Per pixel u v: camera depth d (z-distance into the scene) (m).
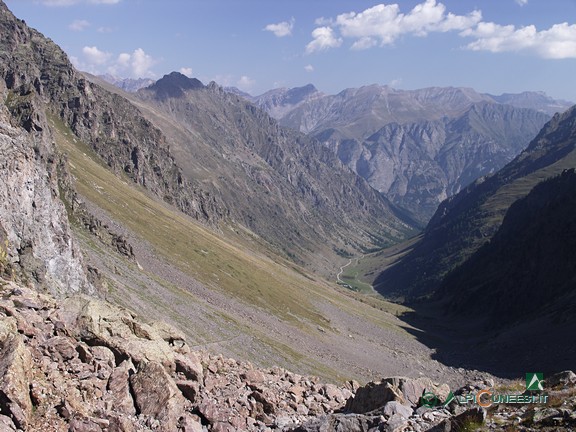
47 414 21.83
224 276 195.75
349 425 26.41
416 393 31.52
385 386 31.45
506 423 22.58
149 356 30.27
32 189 76.06
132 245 166.38
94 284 95.12
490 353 198.00
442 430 23.39
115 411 24.98
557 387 26.97
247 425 29.02
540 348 179.38
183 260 186.00
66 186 146.50
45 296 32.81
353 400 33.53
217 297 164.62
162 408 26.31
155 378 27.34
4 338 23.86
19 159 73.12
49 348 26.48
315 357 146.38
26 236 69.81
